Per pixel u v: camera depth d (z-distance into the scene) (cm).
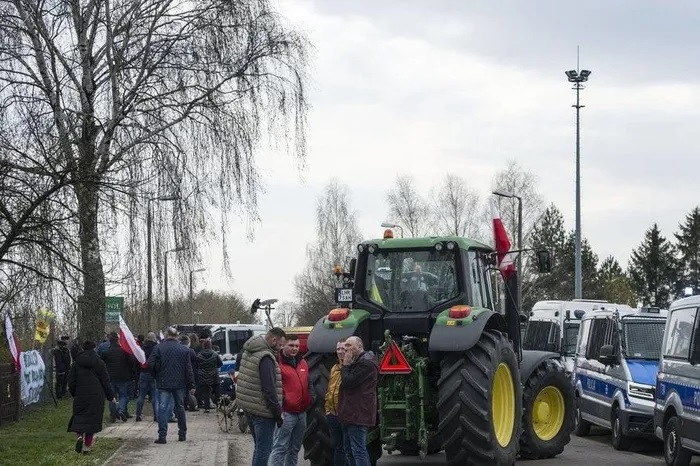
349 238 8438
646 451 1833
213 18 2452
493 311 1447
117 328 2470
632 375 1822
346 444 1221
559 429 1692
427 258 1484
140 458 1566
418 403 1368
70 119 2091
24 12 2202
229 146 2427
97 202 1892
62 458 1593
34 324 2211
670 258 10375
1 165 1675
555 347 2456
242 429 2091
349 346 1189
